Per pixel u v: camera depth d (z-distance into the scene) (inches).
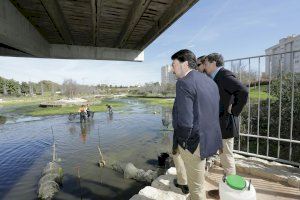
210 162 159.0
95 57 395.9
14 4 200.1
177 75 94.3
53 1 196.1
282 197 117.5
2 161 642.2
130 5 212.8
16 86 5388.8
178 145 100.0
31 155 695.7
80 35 324.2
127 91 6574.8
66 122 1342.3
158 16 240.8
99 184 454.3
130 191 421.1
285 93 322.7
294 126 306.3
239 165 153.5
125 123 1249.4
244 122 367.6
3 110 2198.6
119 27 284.0
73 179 482.9
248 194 88.6
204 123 87.3
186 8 188.7
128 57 416.8
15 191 444.5
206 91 89.1
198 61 134.4
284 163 166.1
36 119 1510.8
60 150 737.6
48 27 280.2
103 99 3774.6
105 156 646.5
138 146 750.5
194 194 93.9
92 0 195.8
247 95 110.2
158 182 134.9
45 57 368.5
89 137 921.5
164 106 2222.0
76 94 4313.5
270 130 335.6
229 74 116.6
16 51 346.3
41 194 414.3
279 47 3144.7
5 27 179.8
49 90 6948.8
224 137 119.5
